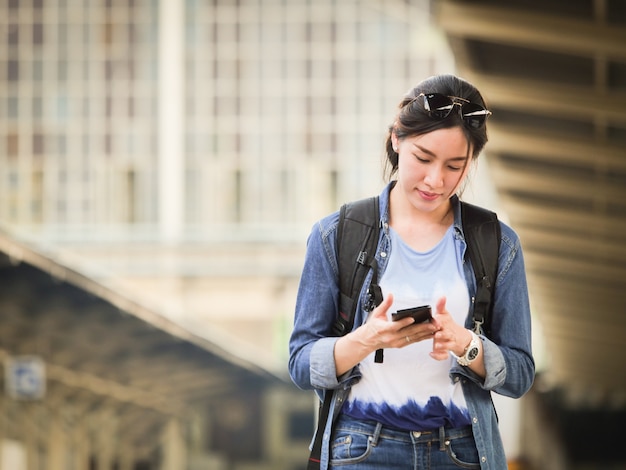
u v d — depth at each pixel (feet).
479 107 14.79
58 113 272.92
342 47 268.21
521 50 56.95
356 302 15.61
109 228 272.51
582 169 78.48
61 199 273.54
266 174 271.08
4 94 272.92
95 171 272.92
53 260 90.27
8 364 107.04
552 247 105.19
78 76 272.51
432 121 14.73
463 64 58.95
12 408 109.50
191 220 272.31
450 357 15.43
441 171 14.85
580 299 131.85
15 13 271.90
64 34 272.51
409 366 15.40
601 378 208.03
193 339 135.13
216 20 271.69
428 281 15.51
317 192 270.26
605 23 49.73
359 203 15.87
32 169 273.54
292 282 271.49
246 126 270.87
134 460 173.27
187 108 271.69
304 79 269.64
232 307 272.51
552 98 60.75
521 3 50.14
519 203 91.45
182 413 190.19
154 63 271.08
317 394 16.01
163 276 272.31
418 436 15.39
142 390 156.87
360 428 15.53
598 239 100.01
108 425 150.30
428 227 15.66
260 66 269.85
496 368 15.19
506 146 73.20
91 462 144.97
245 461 231.91
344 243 15.71
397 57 265.95
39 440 117.19
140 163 272.92
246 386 221.46
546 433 135.85
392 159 15.78
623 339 158.20
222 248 271.90
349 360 15.20
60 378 117.80
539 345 203.92
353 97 268.41
